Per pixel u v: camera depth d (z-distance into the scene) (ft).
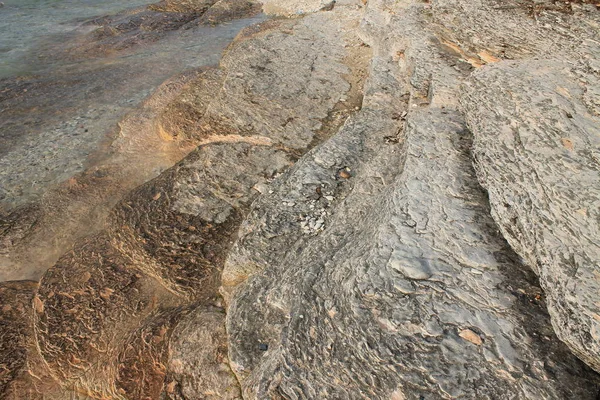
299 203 21.70
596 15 23.58
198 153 28.40
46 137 36.63
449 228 15.93
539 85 18.93
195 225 24.23
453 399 12.27
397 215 16.62
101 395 19.98
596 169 14.85
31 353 22.13
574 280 12.71
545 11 25.14
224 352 17.29
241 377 16.17
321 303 15.52
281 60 37.24
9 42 54.08
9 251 27.25
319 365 14.06
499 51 24.07
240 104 31.65
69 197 30.30
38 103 41.34
